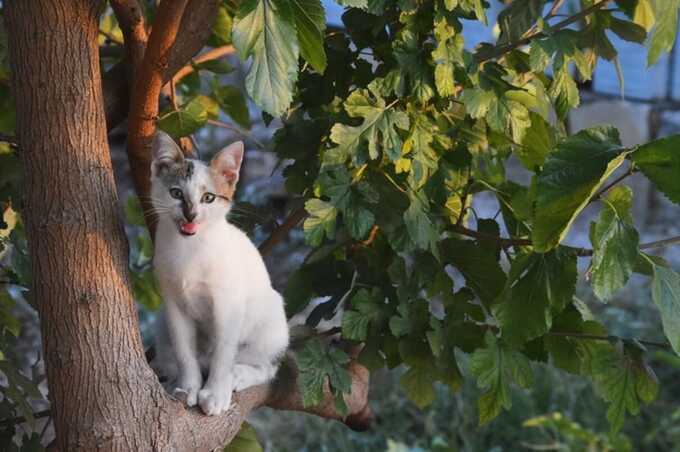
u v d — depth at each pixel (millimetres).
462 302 4320
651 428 8453
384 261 4418
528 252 4035
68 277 3219
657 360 9219
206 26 4027
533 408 8500
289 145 4207
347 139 3781
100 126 3352
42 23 3240
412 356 4305
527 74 4340
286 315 4523
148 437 3289
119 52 4730
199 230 3803
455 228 4367
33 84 3246
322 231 3830
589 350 4254
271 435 8305
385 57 4094
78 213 3240
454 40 3834
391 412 8586
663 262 3891
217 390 3732
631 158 3498
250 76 2910
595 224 3582
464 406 8562
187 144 4746
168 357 4098
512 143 4305
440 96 3861
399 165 3986
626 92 11664
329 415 4531
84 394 3215
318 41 3043
